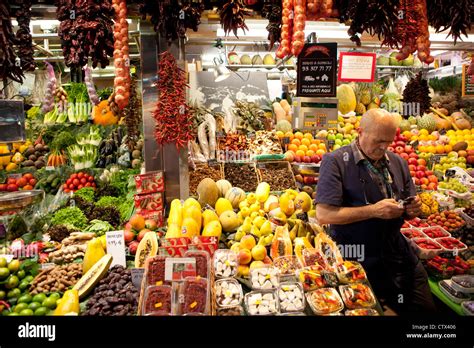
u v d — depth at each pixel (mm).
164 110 3354
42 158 5176
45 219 3633
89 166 4957
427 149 4812
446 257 3078
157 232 3158
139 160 4785
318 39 4672
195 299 2162
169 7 2994
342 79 3893
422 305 2758
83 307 2352
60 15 2932
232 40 5160
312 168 4387
